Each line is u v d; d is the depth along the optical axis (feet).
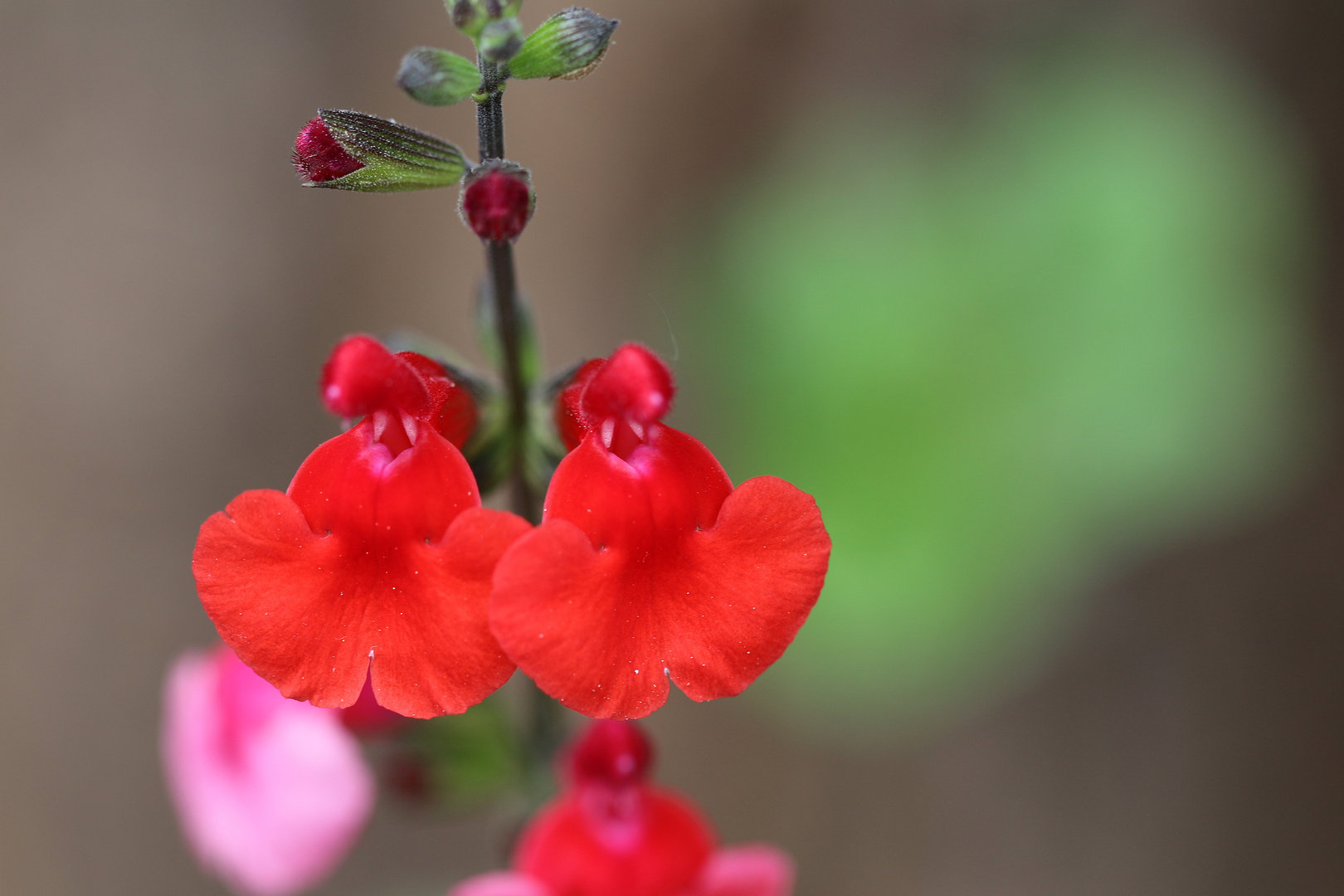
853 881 1.78
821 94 1.83
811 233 1.48
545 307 1.86
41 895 1.67
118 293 1.80
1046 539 1.31
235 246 1.84
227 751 1.02
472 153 1.84
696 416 1.69
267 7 1.86
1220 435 1.31
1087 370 1.33
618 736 0.96
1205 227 1.36
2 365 1.76
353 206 1.87
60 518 1.75
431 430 0.87
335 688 0.85
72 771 1.71
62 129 1.80
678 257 1.82
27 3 1.80
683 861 0.96
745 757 1.79
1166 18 1.81
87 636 1.74
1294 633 1.83
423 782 0.99
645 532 0.86
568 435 0.89
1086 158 1.40
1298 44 1.86
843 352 1.39
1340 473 1.85
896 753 1.78
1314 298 1.87
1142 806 1.78
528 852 0.96
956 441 1.34
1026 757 1.78
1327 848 1.78
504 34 0.86
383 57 1.86
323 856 1.00
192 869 1.73
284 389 1.84
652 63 1.85
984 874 1.77
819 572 0.86
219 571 0.85
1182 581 1.84
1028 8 1.80
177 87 1.83
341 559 0.86
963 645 1.32
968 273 1.39
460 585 0.85
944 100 1.76
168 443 1.79
